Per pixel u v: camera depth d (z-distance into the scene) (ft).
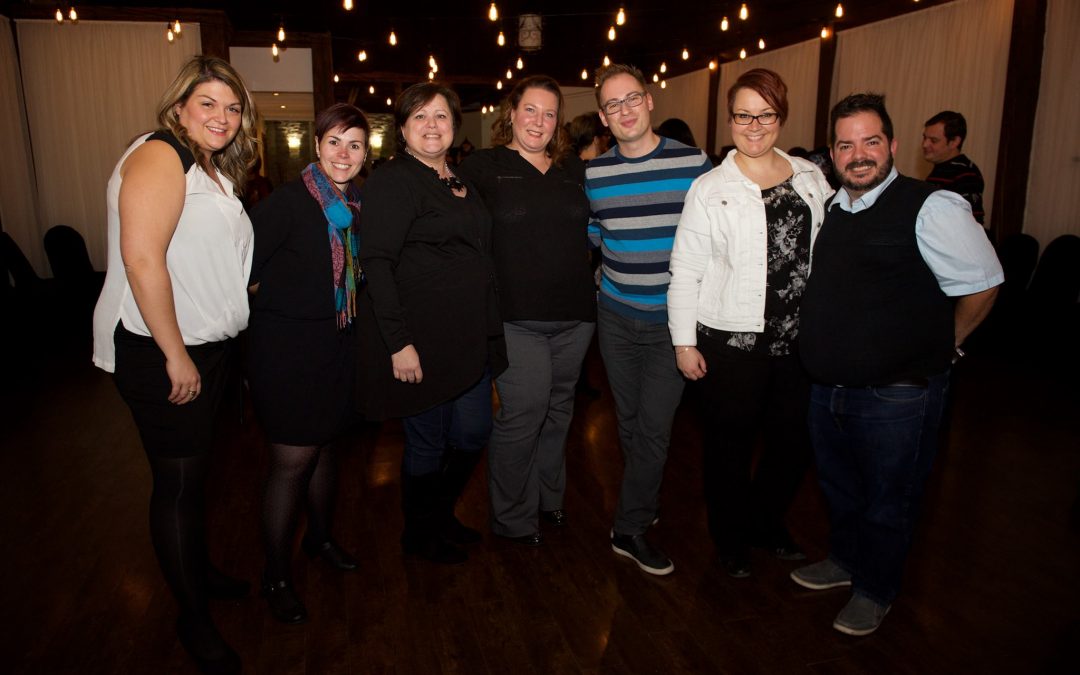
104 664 6.69
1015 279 19.20
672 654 6.93
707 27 31.42
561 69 37.01
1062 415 13.87
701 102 35.35
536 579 8.22
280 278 6.94
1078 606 7.68
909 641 7.10
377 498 10.40
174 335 5.62
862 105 6.31
